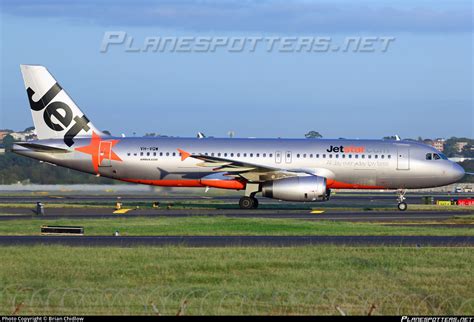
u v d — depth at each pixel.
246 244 100.50
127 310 59.84
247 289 68.25
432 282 72.50
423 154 169.50
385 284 71.38
